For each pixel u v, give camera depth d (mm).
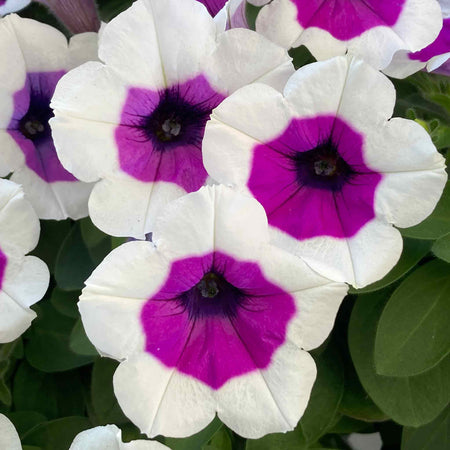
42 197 493
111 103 455
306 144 457
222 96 463
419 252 489
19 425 526
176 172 468
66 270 521
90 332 441
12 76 480
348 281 452
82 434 448
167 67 459
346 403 526
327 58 463
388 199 451
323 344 514
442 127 493
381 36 461
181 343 458
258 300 457
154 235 442
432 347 493
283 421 453
